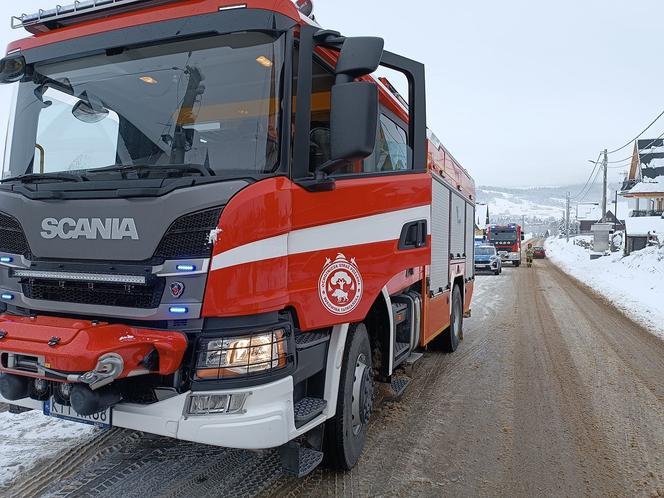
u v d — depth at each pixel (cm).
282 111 281
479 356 741
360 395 368
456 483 355
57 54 330
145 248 266
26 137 343
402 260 401
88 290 284
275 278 271
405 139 478
